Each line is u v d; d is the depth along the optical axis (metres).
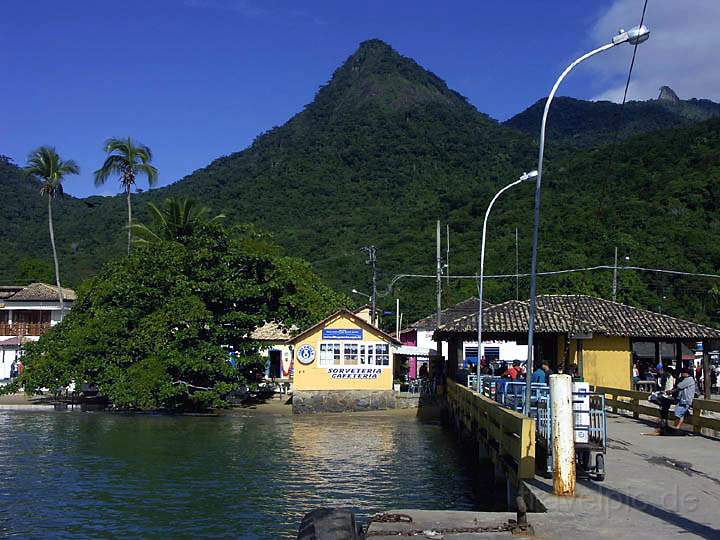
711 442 18.52
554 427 11.57
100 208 105.06
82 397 42.47
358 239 78.44
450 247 65.31
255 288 40.34
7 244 87.56
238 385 39.50
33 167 54.44
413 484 19.66
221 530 14.95
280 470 21.80
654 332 30.89
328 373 39.28
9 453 24.78
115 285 40.09
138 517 16.06
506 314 32.28
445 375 39.31
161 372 37.12
